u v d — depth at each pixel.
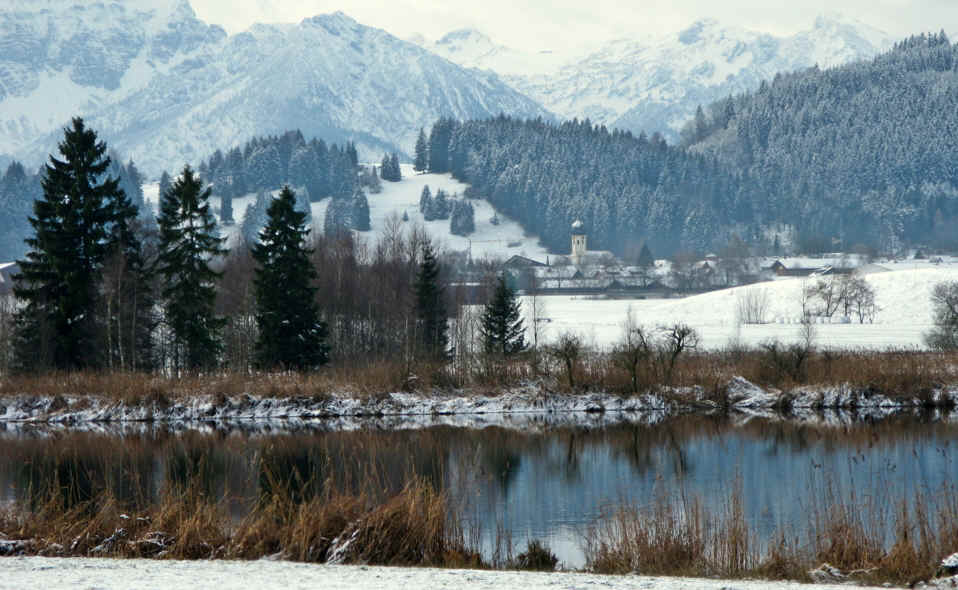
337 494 25.70
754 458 48.78
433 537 24.47
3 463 48.41
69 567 20.00
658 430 61.31
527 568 24.19
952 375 73.56
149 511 26.14
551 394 72.19
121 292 74.81
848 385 71.25
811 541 25.92
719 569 23.27
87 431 62.56
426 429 62.50
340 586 17.22
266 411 69.19
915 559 22.08
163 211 77.19
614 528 29.61
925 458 46.88
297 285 76.12
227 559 22.92
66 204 74.69
